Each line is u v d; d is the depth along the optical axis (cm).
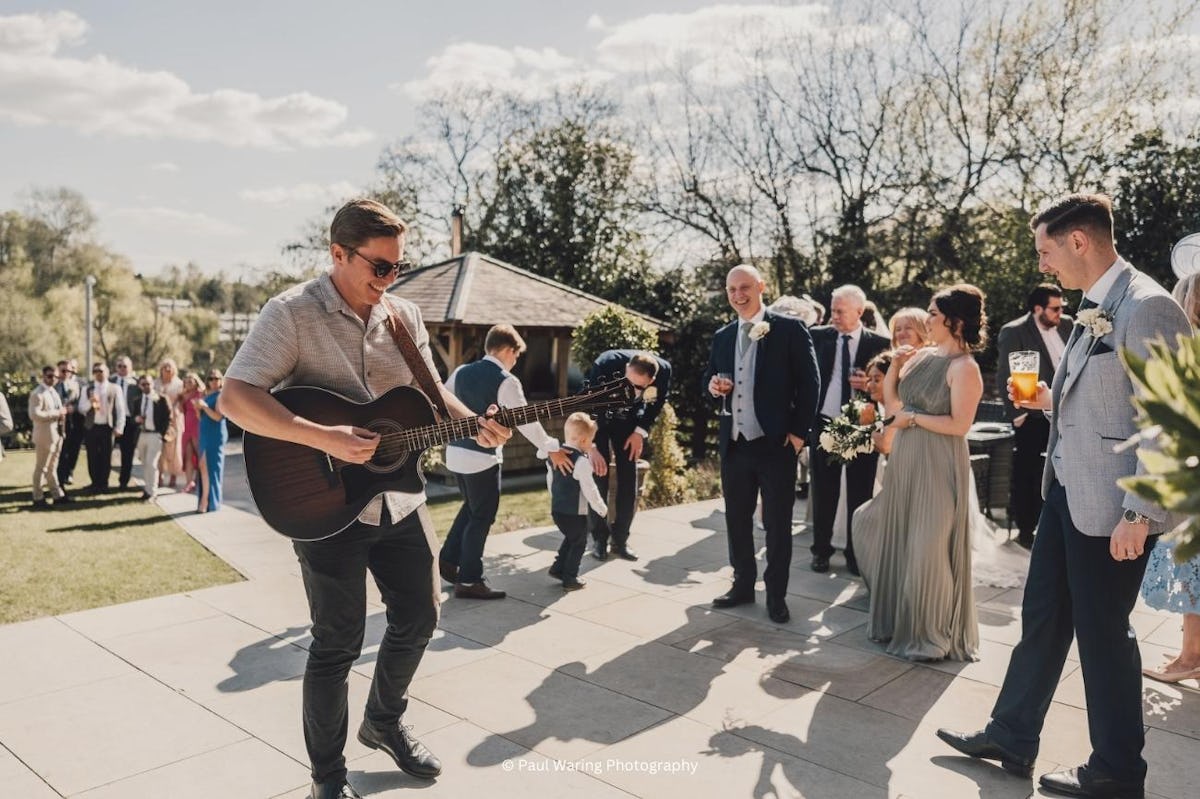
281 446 294
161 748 351
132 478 1495
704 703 404
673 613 538
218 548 849
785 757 351
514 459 1584
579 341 1147
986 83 1914
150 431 1197
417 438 311
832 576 637
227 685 415
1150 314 294
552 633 499
